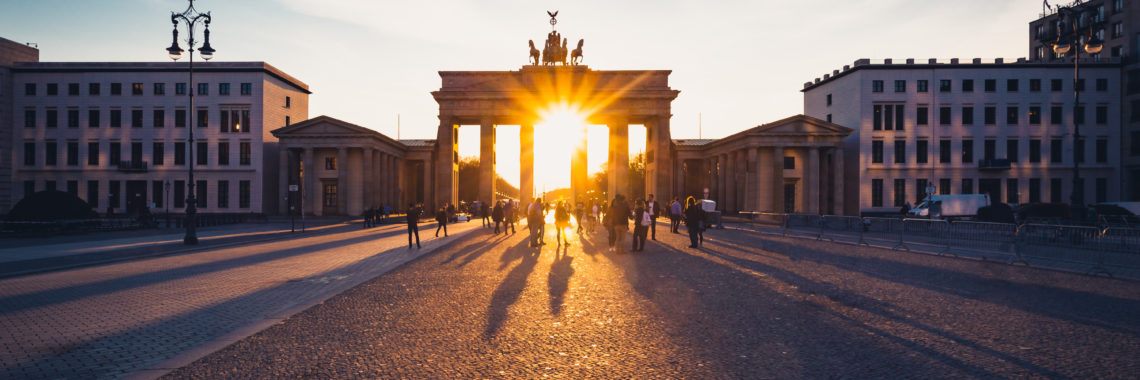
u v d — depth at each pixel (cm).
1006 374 566
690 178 7888
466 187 10956
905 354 640
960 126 5909
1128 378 553
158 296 1073
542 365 604
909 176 5912
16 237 2883
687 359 623
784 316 859
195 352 658
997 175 5878
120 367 604
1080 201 3166
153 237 2920
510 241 2631
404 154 7406
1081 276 1365
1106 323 809
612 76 6475
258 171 6175
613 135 6681
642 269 1492
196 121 6219
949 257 1838
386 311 904
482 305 959
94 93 6234
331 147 6138
